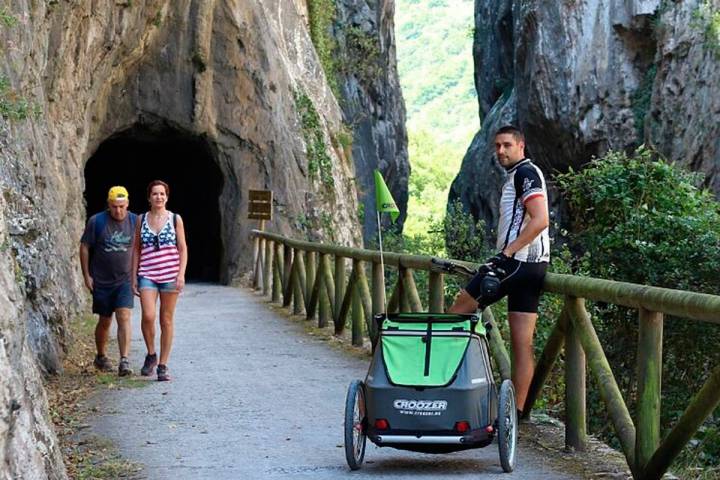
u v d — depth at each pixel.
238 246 25.09
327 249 13.08
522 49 40.25
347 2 45.44
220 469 6.23
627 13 36.72
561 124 38.00
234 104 25.33
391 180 49.72
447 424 5.68
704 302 5.07
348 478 5.96
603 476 5.96
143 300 9.48
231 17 25.14
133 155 29.62
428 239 31.92
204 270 26.86
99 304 9.84
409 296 9.59
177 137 25.09
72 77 17.47
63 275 13.65
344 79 44.94
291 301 16.64
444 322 6.01
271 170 25.94
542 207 6.59
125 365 9.69
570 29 37.75
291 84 27.69
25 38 12.00
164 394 8.76
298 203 26.45
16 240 9.80
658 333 5.61
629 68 37.03
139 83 23.95
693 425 5.22
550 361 6.96
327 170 27.95
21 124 11.44
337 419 7.70
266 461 6.42
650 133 35.25
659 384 5.61
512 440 6.12
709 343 10.55
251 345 11.86
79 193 18.45
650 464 5.51
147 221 9.52
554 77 38.06
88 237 9.83
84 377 9.62
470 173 46.41
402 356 5.82
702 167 31.94
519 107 41.19
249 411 8.01
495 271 6.69
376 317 6.10
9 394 4.14
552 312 11.00
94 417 7.84
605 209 12.42
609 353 11.13
